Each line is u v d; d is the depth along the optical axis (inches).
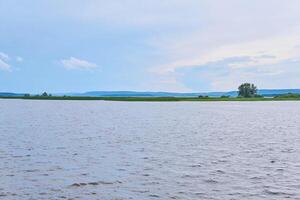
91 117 4411.9
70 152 1669.5
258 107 7859.3
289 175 1215.6
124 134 2477.9
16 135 2367.1
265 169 1307.8
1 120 3774.6
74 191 1025.5
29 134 2434.8
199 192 1021.2
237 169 1307.8
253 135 2454.5
